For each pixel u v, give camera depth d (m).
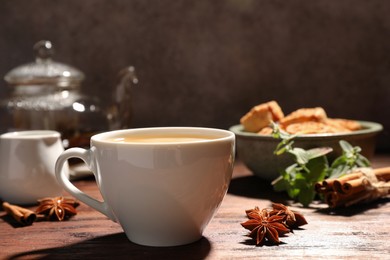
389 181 0.62
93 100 0.80
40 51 0.79
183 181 0.48
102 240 0.53
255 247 0.50
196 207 0.50
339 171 0.63
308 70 0.88
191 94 0.89
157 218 0.49
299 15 0.87
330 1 0.87
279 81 0.88
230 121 0.89
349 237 0.52
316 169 0.62
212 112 0.89
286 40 0.88
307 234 0.53
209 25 0.88
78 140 0.75
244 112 0.89
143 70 0.89
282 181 0.63
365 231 0.53
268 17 0.87
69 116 0.76
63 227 0.56
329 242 0.51
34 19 0.88
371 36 0.87
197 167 0.48
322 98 0.89
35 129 0.76
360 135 0.66
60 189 0.64
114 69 0.89
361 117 0.89
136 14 0.88
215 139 0.51
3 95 0.88
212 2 0.87
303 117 0.70
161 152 0.48
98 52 0.88
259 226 0.51
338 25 0.87
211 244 0.51
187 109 0.89
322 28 0.87
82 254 0.50
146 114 0.89
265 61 0.88
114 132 0.53
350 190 0.58
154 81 0.89
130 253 0.50
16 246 0.52
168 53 0.88
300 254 0.49
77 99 0.78
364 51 0.88
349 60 0.88
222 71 0.88
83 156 0.52
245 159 0.70
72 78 0.78
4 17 0.88
